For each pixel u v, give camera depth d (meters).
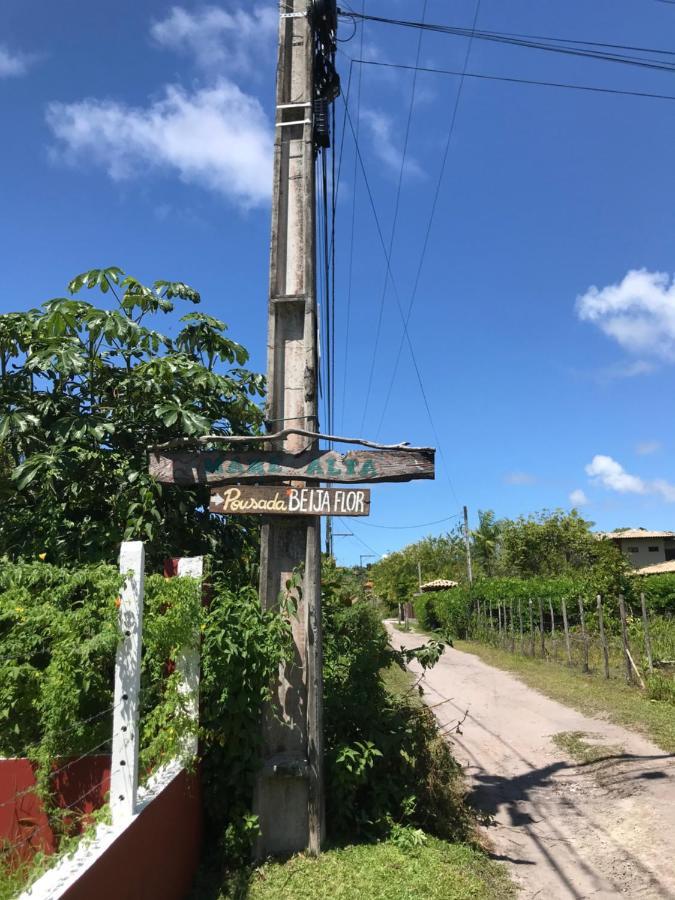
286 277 6.08
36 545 6.06
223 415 7.27
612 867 5.58
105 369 7.03
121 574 3.88
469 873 5.03
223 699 4.80
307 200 6.06
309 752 5.18
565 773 8.42
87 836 3.26
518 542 39.62
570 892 5.14
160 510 6.47
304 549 5.64
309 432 5.50
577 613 22.53
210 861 4.83
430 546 64.75
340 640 6.81
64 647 3.97
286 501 5.48
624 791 7.45
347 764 5.25
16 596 4.26
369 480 5.42
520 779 8.31
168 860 4.01
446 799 6.09
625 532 44.94
